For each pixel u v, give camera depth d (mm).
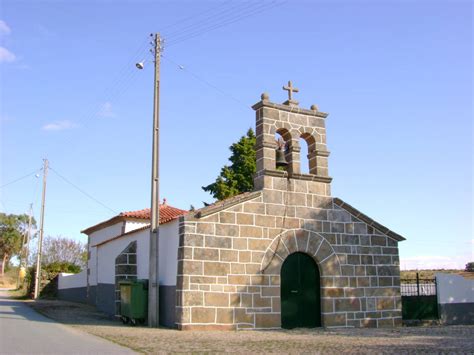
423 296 19828
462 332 15672
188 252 15391
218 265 15734
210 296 15469
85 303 30828
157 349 11062
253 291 16094
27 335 13430
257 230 16562
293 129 17938
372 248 18578
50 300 34875
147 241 19422
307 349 11195
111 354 10188
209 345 11789
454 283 20453
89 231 32594
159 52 18922
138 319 17469
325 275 17453
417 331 16016
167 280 17000
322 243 17641
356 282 18000
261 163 17297
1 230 80250
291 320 16734
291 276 17062
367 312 17969
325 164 18328
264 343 12266
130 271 20328
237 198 16297
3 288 66688
